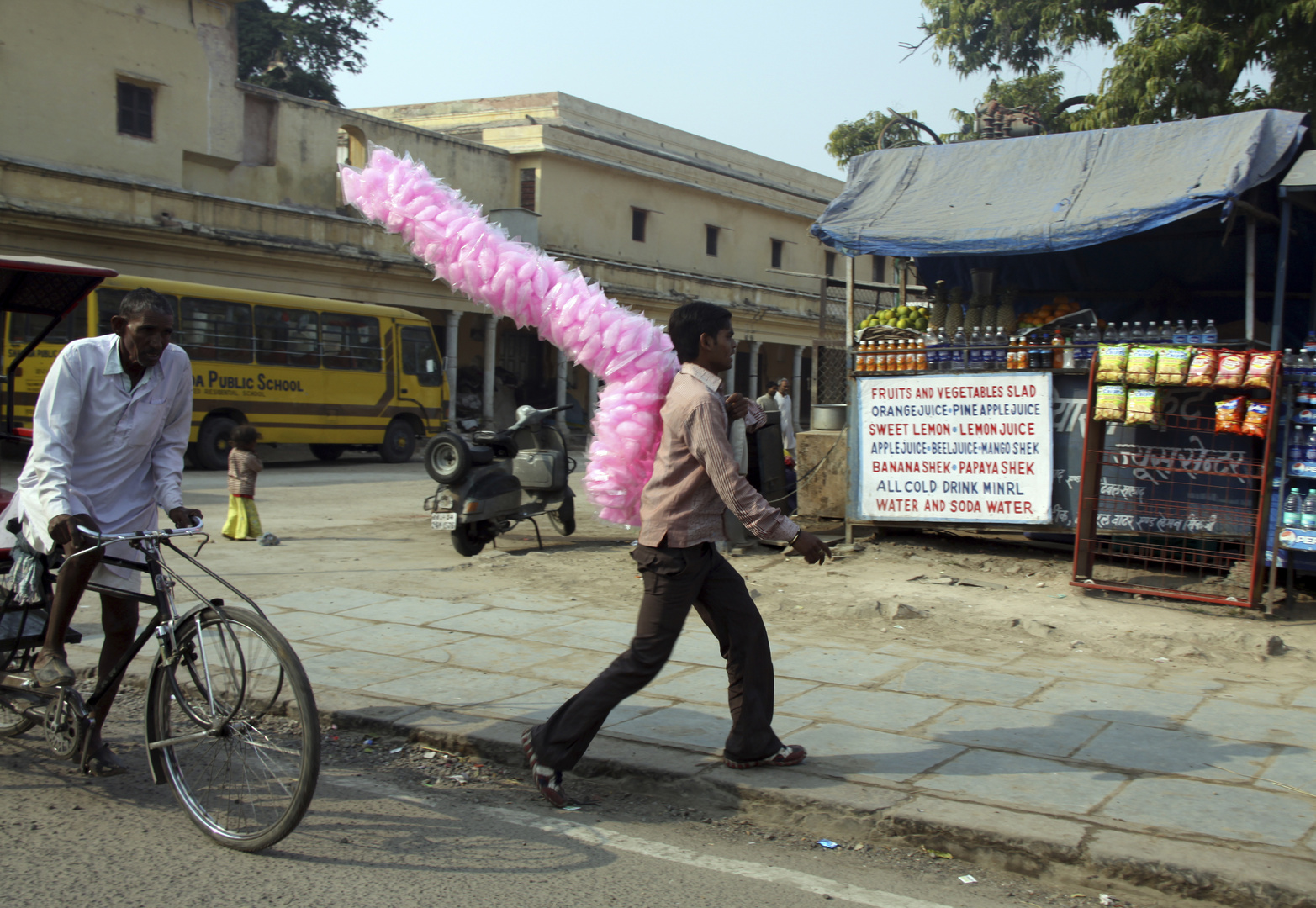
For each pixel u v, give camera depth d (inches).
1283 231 286.0
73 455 139.9
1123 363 265.1
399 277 933.2
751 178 1425.9
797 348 1429.6
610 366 146.2
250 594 278.8
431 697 186.2
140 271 753.6
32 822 136.5
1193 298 377.1
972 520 309.7
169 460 149.9
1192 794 141.2
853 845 134.0
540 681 197.3
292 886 119.2
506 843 132.6
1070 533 301.7
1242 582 271.4
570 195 1168.2
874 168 352.2
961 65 791.1
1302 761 154.9
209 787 134.0
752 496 134.5
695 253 1344.7
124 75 805.2
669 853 130.6
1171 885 118.2
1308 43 632.4
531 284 143.5
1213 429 272.1
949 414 311.6
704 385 140.9
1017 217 305.4
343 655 216.4
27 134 749.3
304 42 1327.5
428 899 116.6
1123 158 311.9
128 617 152.6
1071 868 123.0
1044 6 729.6
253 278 824.9
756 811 141.4
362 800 147.0
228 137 878.4
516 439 381.7
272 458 861.8
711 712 176.7
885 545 338.0
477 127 1190.3
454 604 267.6
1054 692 191.2
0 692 153.7
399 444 843.4
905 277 423.5
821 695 188.1
